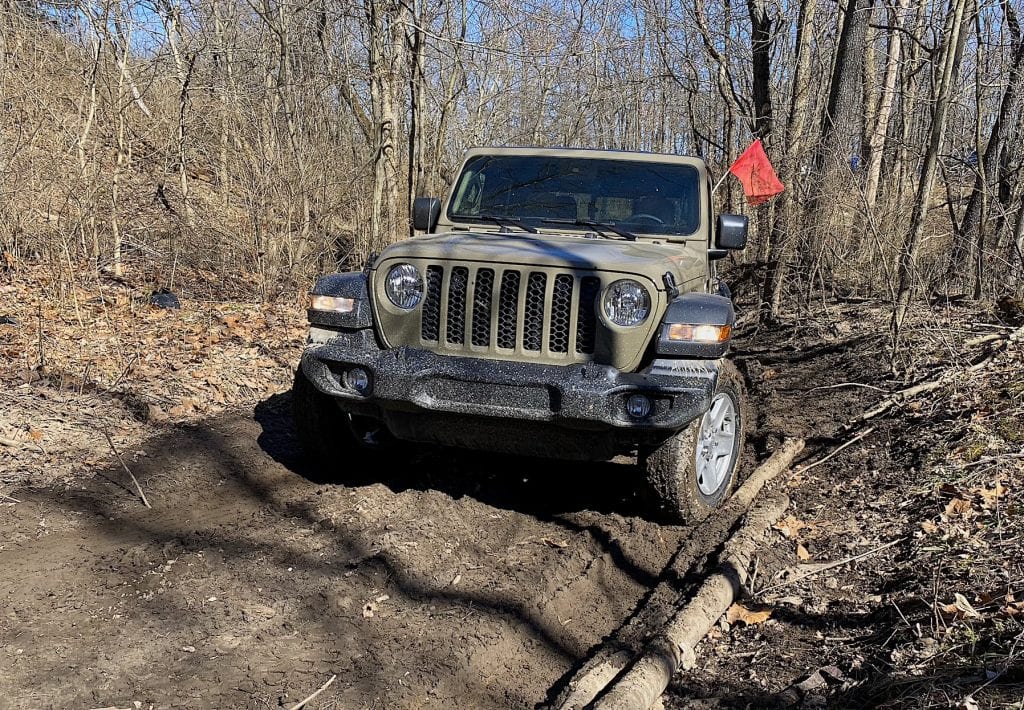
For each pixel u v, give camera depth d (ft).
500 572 13.67
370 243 38.99
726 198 55.36
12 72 33.78
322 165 38.04
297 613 11.96
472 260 14.57
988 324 25.99
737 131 57.88
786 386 25.91
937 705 9.45
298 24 40.88
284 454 18.57
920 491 15.65
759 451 19.99
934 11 30.04
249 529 14.46
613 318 14.15
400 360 14.55
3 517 14.32
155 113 43.83
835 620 12.23
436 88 49.19
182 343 25.76
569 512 16.37
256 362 24.90
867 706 9.97
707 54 52.49
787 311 36.06
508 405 14.01
